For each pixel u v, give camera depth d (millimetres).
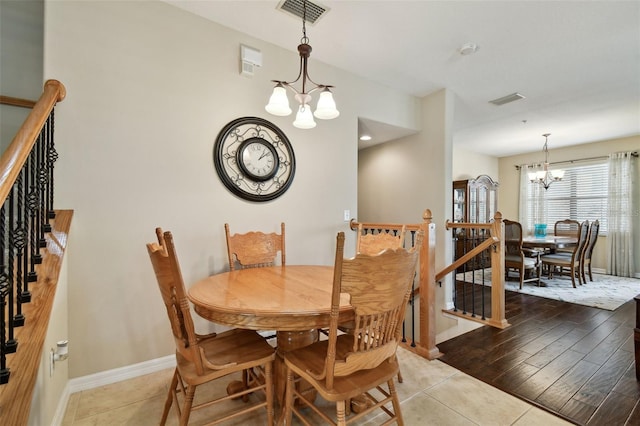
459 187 5543
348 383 1212
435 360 2252
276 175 2666
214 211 2340
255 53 2500
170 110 2168
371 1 2123
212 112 2342
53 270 1431
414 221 3965
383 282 1195
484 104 3977
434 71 3141
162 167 2131
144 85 2074
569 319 3193
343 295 1473
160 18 2146
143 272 2051
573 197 6137
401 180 4160
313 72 2918
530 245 4613
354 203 3209
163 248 1435
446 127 3584
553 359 2273
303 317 1275
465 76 3246
